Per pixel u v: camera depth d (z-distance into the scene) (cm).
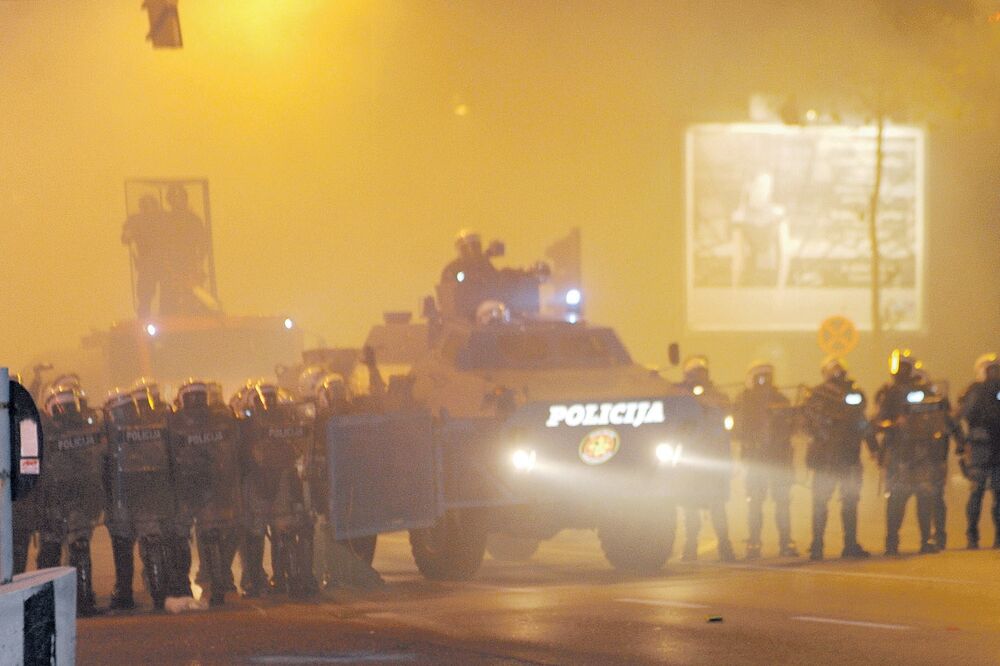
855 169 5925
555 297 3100
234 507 1928
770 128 5919
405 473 2091
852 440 2333
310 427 1975
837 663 1235
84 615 1817
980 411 2391
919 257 5919
